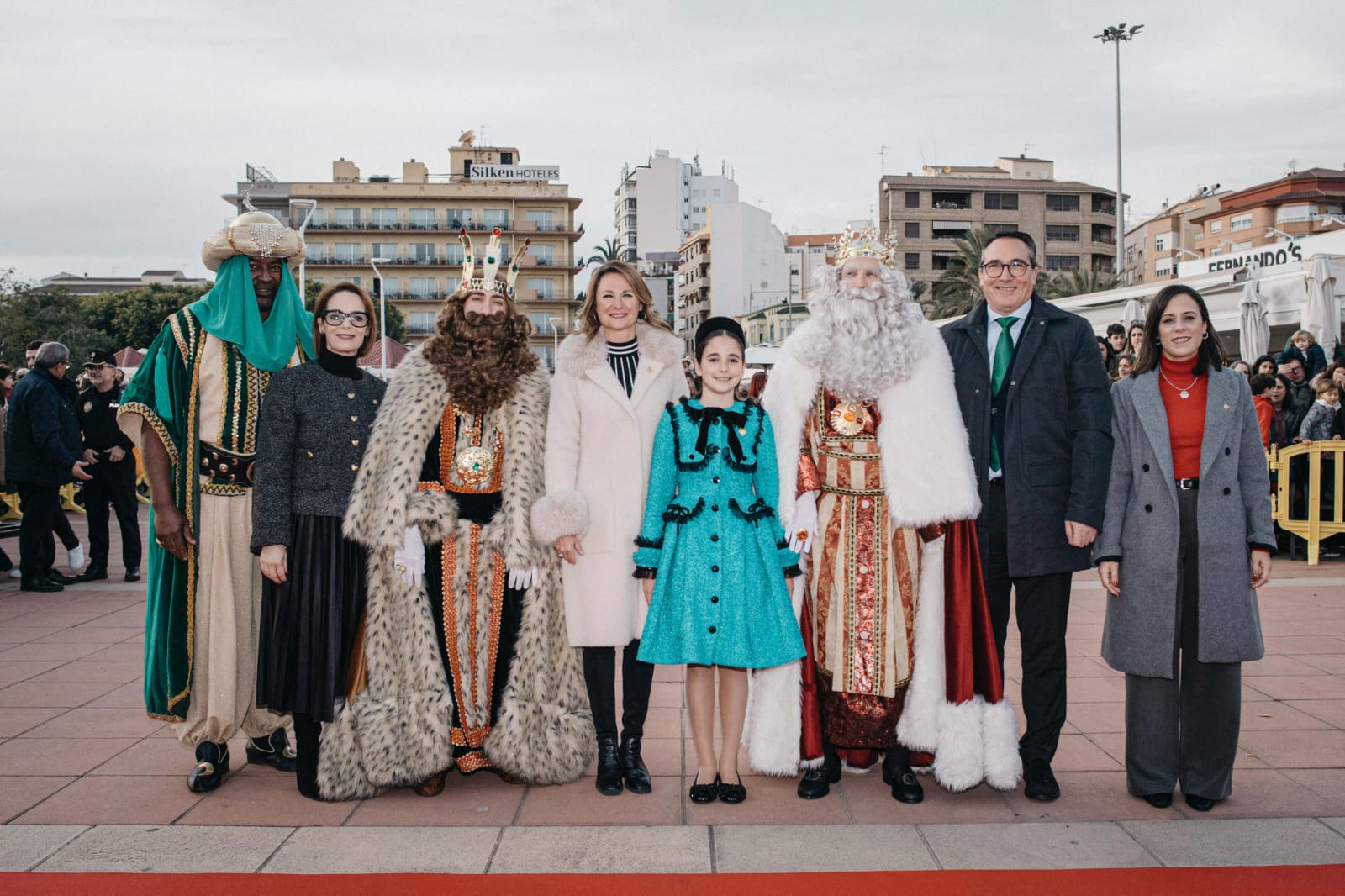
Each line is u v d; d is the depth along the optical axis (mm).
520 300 63375
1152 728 3242
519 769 3406
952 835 3020
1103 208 62844
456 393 3412
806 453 3457
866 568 3402
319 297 3549
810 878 2730
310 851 2910
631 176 97812
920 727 3326
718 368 3396
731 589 3295
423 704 3340
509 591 3506
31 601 6961
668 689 4844
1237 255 19766
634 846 2947
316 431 3383
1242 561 3195
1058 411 3395
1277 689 4527
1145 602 3234
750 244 77000
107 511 7941
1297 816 3143
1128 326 10734
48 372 7438
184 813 3215
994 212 61094
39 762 3701
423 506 3318
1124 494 3336
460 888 2668
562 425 3500
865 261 3445
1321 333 10078
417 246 62719
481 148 71750
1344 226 52156
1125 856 2861
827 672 3418
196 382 3516
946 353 3471
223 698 3453
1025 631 3438
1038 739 3395
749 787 3498
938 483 3289
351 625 3385
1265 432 8344
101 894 2627
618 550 3475
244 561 3564
